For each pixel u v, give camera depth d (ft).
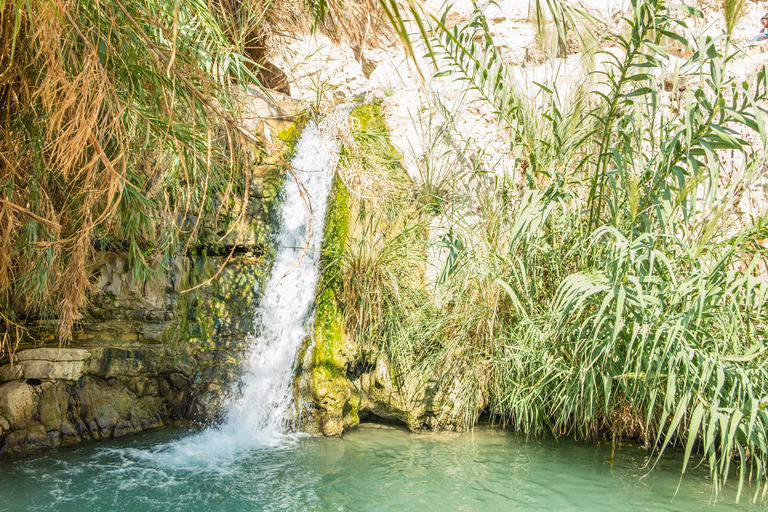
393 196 17.89
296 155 19.39
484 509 10.62
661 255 10.05
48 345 15.05
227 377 16.88
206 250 17.57
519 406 14.75
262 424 15.92
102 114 7.97
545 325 13.53
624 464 13.15
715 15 17.90
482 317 15.14
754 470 12.73
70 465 12.67
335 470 12.76
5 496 10.85
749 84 10.48
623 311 11.28
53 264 11.89
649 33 12.49
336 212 17.70
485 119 20.08
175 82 7.76
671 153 10.87
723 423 9.67
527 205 13.23
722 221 13.67
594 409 13.79
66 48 7.22
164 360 16.67
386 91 22.20
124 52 7.52
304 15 12.35
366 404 16.51
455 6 21.85
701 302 9.82
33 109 8.52
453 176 18.57
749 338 11.96
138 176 11.49
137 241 16.12
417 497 11.17
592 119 16.10
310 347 16.20
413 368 16.06
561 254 14.34
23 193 10.48
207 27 9.84
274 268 17.92
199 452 13.91
